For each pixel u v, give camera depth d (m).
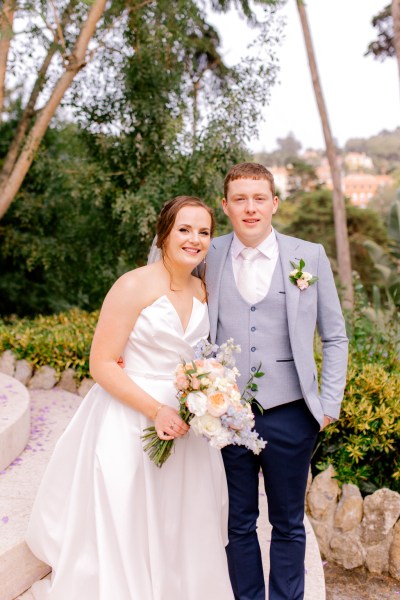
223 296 2.15
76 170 6.11
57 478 2.18
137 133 6.06
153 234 6.14
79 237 7.11
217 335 2.19
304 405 2.12
